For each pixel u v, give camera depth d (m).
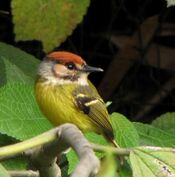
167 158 4.26
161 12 14.79
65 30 7.85
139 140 7.76
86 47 15.62
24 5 7.68
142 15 15.20
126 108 15.38
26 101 7.49
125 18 15.96
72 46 14.96
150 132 8.12
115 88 15.35
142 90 16.06
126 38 16.05
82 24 15.02
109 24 15.38
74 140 3.62
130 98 15.86
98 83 15.98
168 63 16.22
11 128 7.20
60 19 7.79
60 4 7.74
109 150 2.93
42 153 5.00
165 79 16.42
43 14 7.74
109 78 15.32
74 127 3.80
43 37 7.83
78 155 3.40
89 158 3.23
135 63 15.25
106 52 15.88
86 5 7.82
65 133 3.73
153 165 4.22
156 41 15.86
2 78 8.62
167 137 8.06
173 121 8.91
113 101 15.30
